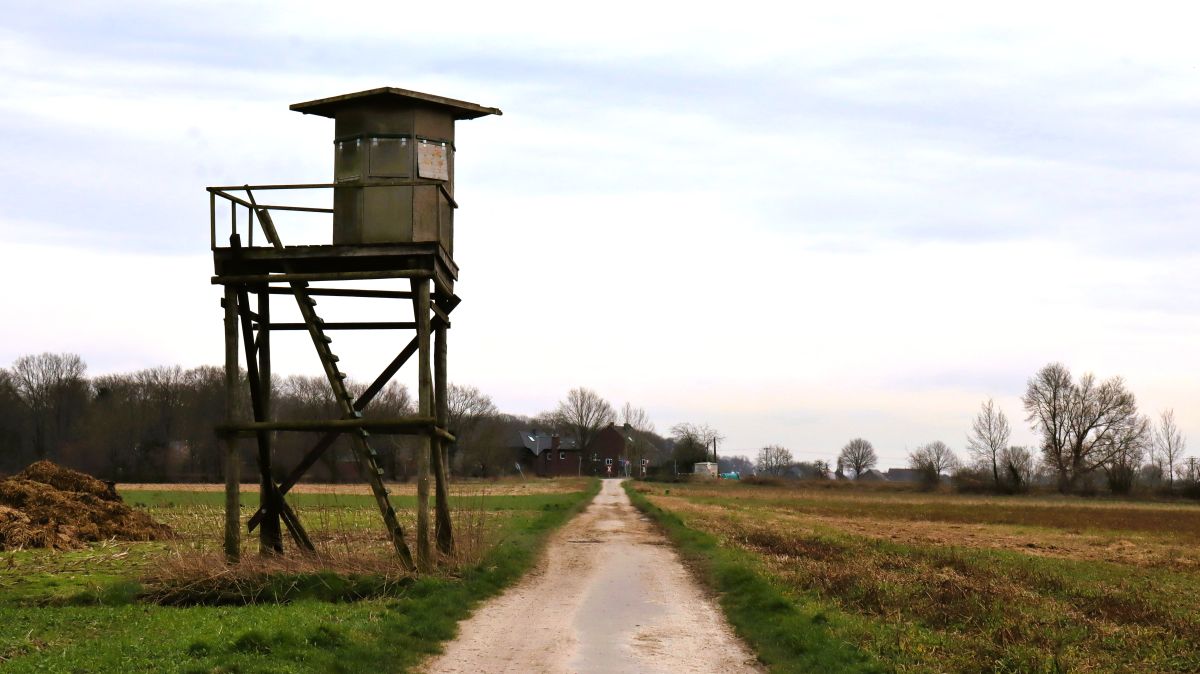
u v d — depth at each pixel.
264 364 22.16
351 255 20.80
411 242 20.77
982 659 13.94
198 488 79.69
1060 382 126.94
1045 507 89.19
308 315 21.19
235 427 20.56
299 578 19.03
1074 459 125.38
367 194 21.55
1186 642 15.84
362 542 26.23
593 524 44.53
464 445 131.75
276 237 20.92
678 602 20.03
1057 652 14.62
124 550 28.64
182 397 101.81
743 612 18.38
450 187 22.48
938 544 39.56
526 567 25.02
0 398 99.31
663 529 41.22
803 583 21.75
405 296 22.50
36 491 33.94
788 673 13.40
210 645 13.12
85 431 99.44
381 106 21.70
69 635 14.63
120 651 13.02
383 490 20.69
